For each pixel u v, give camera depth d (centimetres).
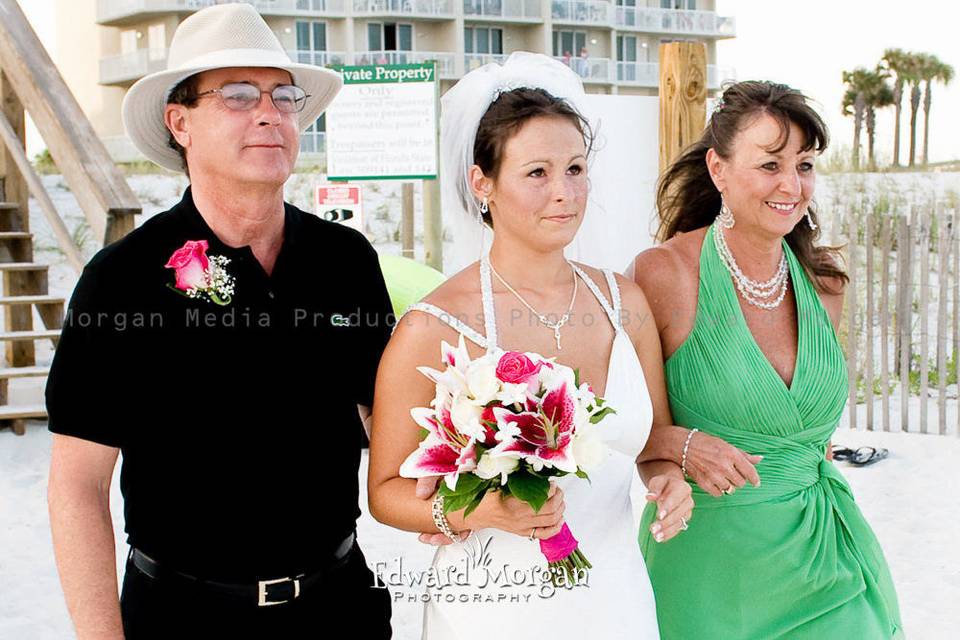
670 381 522
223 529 407
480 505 388
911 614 821
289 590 415
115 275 405
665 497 435
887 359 1395
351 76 1323
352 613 439
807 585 500
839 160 3531
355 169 1338
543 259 438
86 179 1266
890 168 3541
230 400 408
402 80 1312
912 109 5291
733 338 511
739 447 512
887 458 1260
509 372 370
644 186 967
